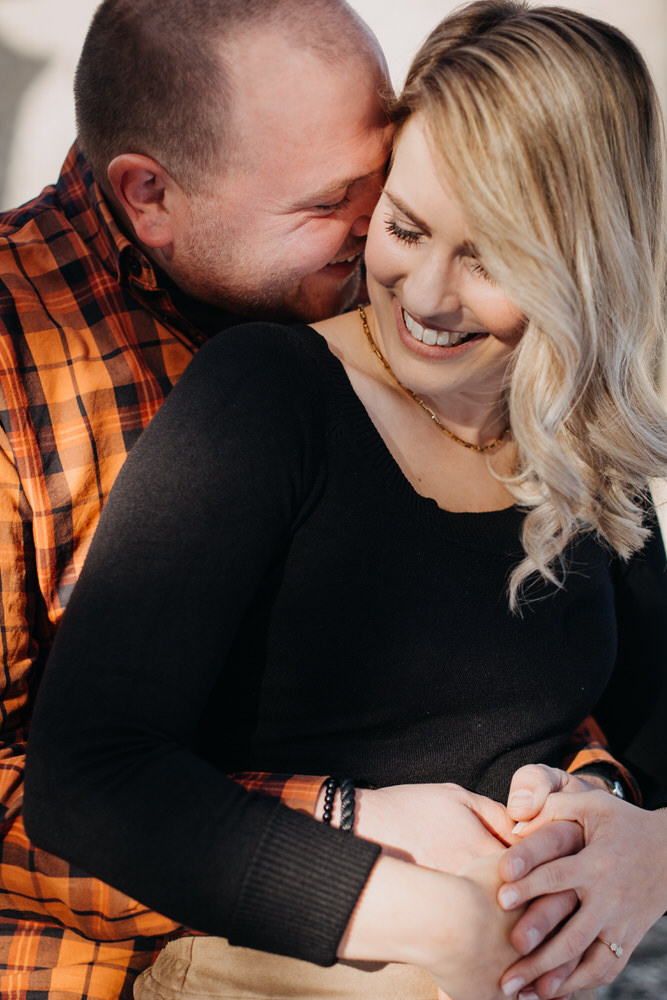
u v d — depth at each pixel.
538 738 1.21
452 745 1.16
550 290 1.06
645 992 1.82
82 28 4.03
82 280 1.43
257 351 1.08
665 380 1.75
